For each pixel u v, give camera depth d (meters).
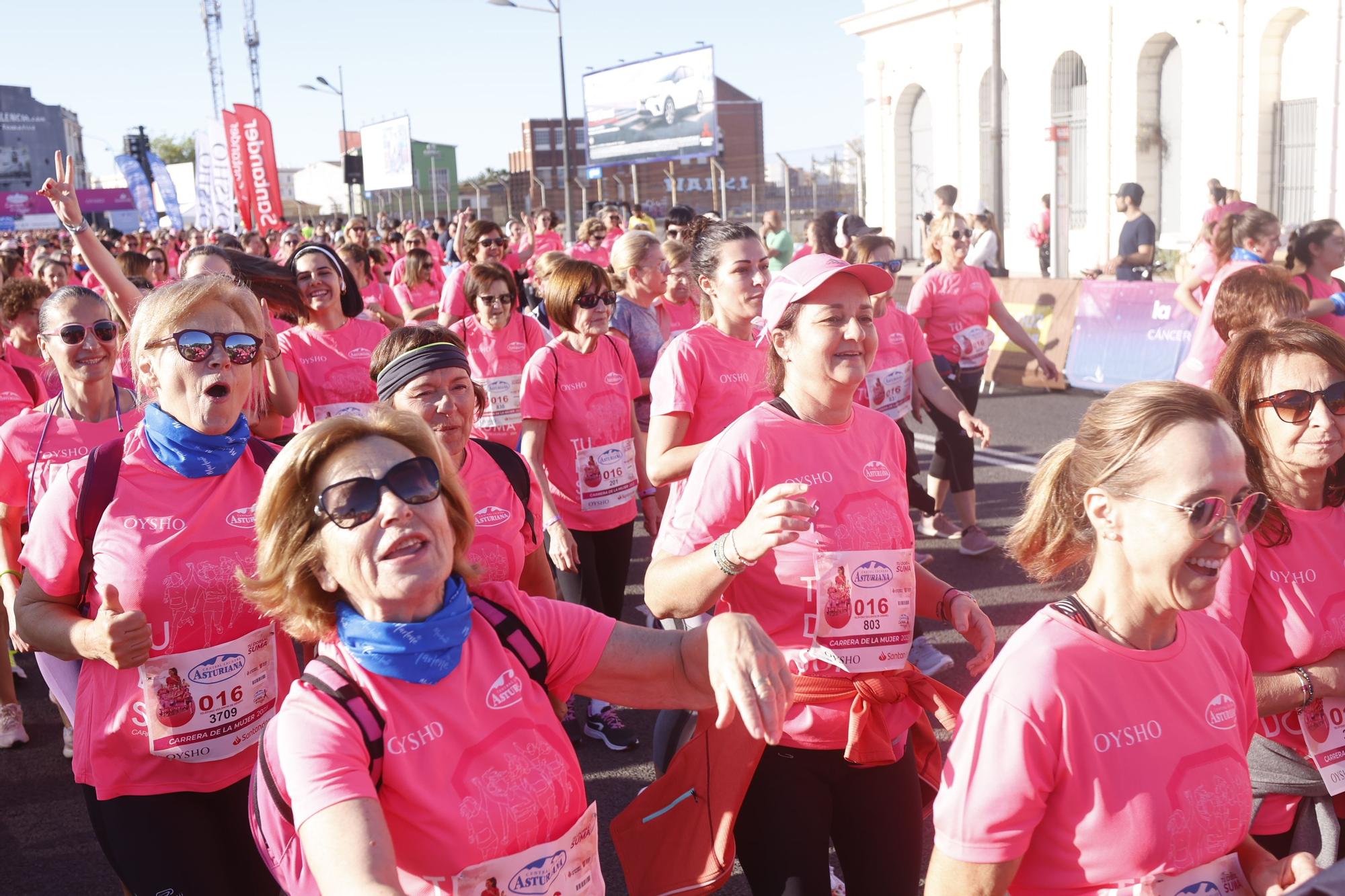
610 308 4.57
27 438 3.89
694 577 2.38
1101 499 1.83
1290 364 2.30
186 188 63.53
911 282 15.89
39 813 4.30
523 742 1.77
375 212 63.94
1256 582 2.37
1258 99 18.31
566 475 4.62
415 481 1.71
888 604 2.54
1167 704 1.80
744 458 2.56
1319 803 2.40
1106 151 21.27
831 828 2.58
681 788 2.50
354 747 1.64
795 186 31.50
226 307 2.63
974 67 24.39
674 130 37.50
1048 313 12.04
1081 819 1.75
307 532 1.75
